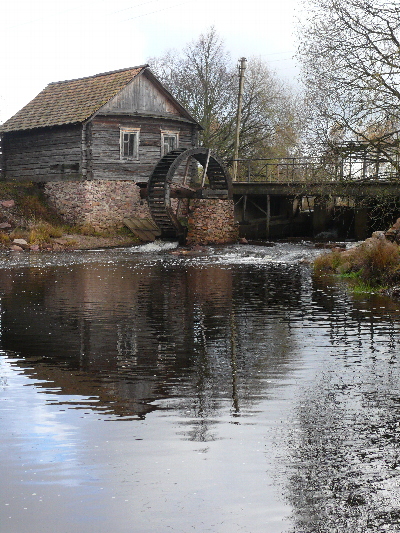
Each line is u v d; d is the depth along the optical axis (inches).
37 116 1344.7
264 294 543.5
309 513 151.9
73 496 159.9
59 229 1201.4
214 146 1819.6
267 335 362.3
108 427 206.5
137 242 1219.2
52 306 473.7
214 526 146.8
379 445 192.1
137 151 1325.0
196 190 1204.5
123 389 251.3
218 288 588.4
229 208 1246.9
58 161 1300.4
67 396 241.8
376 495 161.0
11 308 463.2
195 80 1820.9
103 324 398.0
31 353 316.5
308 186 805.9
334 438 197.3
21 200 1259.2
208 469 174.7
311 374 274.4
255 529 145.6
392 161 696.4
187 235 1212.5
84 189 1242.0
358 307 466.6
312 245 1155.9
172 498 158.9
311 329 380.2
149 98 1347.2
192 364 293.3
